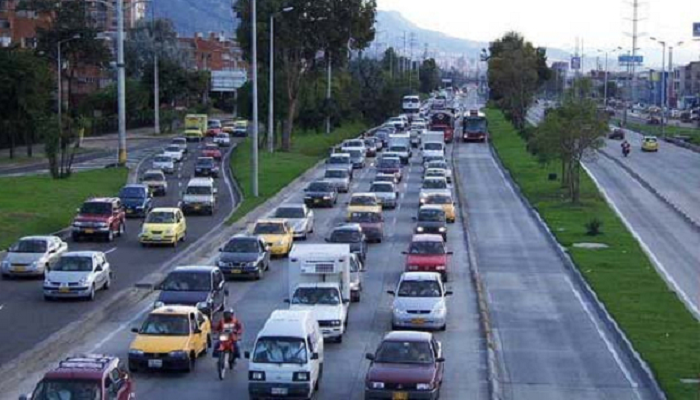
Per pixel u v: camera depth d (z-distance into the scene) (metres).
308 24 124.31
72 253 45.94
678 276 52.78
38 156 118.94
